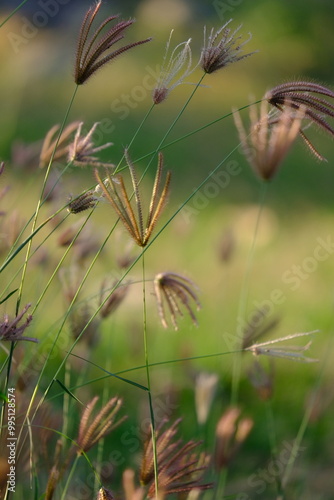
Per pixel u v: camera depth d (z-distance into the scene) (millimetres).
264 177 3334
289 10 18297
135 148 13125
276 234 10164
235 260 8781
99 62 2848
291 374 6703
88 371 5730
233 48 2869
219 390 5406
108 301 3510
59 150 3322
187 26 15375
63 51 11062
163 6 15164
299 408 6289
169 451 2760
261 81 17391
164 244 9086
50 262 4645
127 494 2719
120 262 3836
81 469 4383
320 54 18328
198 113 15195
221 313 7363
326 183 12766
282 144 3246
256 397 6379
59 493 3645
